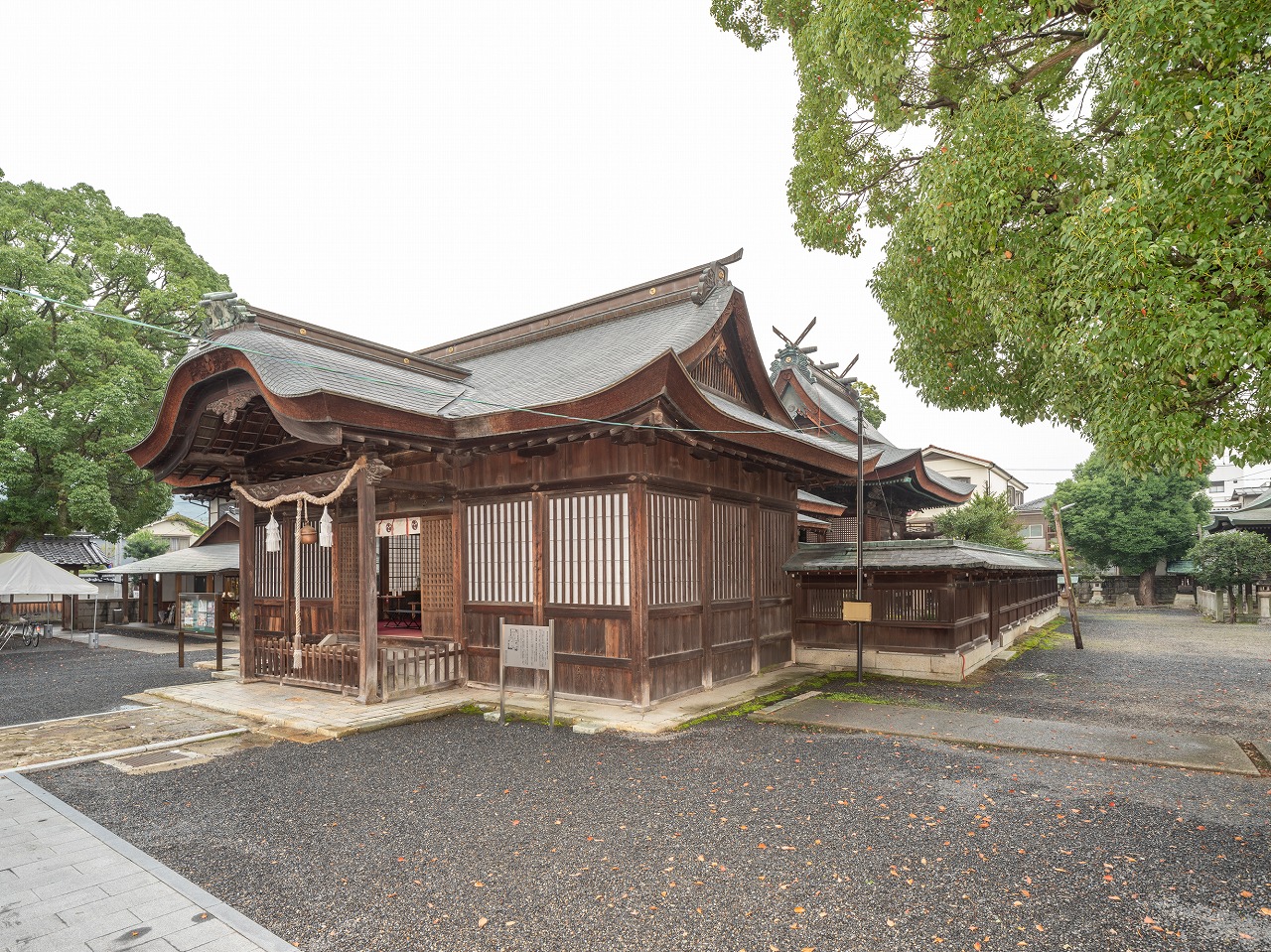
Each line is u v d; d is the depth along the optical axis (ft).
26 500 69.51
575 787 21.40
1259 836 17.22
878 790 20.97
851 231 37.68
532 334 50.24
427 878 15.35
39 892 14.61
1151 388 18.84
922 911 13.71
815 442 42.70
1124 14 18.97
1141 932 12.86
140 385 69.41
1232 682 40.70
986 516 93.20
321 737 27.71
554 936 12.96
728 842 17.16
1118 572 135.54
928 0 24.73
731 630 38.88
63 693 39.11
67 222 72.64
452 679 36.09
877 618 43.70
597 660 32.37
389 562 47.80
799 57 34.22
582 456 33.19
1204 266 17.29
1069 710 32.83
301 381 29.07
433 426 32.30
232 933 12.98
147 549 144.15
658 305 44.96
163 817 19.19
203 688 37.42
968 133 24.38
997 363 31.96
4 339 65.46
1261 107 16.56
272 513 37.45
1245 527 94.73
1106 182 20.20
